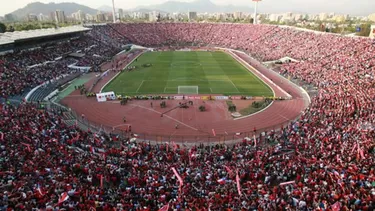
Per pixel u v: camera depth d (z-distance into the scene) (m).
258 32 129.12
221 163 29.05
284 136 38.03
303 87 64.44
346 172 23.94
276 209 19.20
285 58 90.88
